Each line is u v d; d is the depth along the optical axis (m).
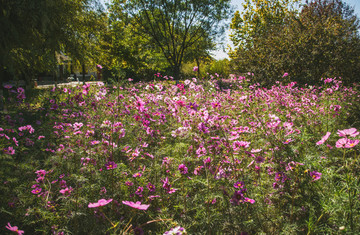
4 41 5.62
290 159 2.49
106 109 4.43
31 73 10.29
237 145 2.57
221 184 2.19
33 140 3.78
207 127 2.70
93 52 12.44
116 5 24.88
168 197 2.32
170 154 3.21
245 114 4.29
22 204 2.17
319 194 2.20
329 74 12.66
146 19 25.55
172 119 4.45
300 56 12.93
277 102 5.71
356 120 5.20
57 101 5.82
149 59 27.64
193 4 24.31
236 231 1.96
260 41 15.21
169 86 7.00
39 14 5.89
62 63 10.55
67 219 2.02
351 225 1.72
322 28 13.35
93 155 2.75
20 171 2.63
